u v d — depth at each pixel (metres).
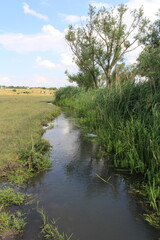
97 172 4.33
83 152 5.61
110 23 16.33
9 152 4.80
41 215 2.85
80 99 14.48
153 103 4.72
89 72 19.27
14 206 3.06
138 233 2.55
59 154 5.43
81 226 2.66
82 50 18.31
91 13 16.66
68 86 21.36
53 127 8.86
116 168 4.54
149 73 5.70
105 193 3.49
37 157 4.61
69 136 7.31
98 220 2.79
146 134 4.30
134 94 6.16
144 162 4.29
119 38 16.72
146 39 10.20
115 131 5.76
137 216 2.89
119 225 2.69
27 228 2.58
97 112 8.32
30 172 4.25
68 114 13.33
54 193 3.46
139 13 15.70
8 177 3.89
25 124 8.05
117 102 6.57
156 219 2.82
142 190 3.55
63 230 2.58
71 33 17.86
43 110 13.06
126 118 5.86
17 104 17.91
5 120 9.03
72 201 3.22
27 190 3.54
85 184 3.80
